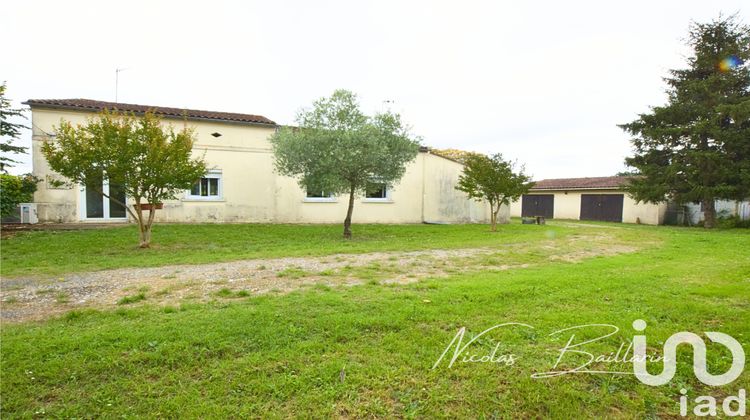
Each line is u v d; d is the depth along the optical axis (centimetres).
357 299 524
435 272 744
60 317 454
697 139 2173
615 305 511
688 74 2273
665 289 604
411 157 1444
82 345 362
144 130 1024
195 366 331
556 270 759
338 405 287
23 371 317
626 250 1095
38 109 1513
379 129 1368
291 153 1354
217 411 275
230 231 1448
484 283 619
